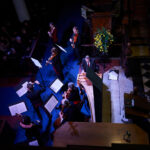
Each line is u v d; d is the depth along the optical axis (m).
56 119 6.55
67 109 5.98
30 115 7.25
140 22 5.81
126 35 6.07
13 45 9.21
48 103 6.06
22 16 10.94
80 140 4.62
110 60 7.69
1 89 8.34
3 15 10.90
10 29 10.31
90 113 6.83
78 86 7.75
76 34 7.88
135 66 6.95
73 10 11.26
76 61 8.67
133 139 4.58
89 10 7.44
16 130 6.92
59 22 10.70
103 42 7.21
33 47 8.82
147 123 5.69
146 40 5.88
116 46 7.85
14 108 6.13
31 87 6.41
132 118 5.57
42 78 8.22
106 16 7.29
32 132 5.94
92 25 7.78
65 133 4.79
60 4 11.77
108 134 4.71
